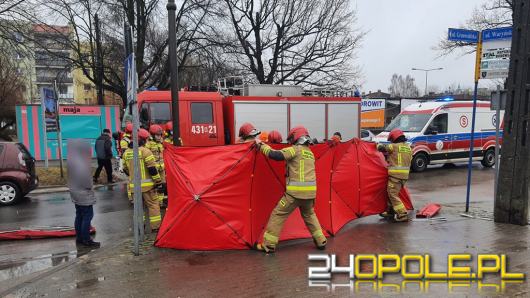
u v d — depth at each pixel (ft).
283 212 18.54
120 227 25.63
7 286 16.35
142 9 75.56
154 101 40.60
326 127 46.57
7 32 54.54
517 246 18.83
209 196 19.02
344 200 23.67
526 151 22.44
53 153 65.62
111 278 15.72
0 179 33.14
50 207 32.53
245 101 42.86
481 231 21.58
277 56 88.17
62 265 17.37
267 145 18.72
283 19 85.81
